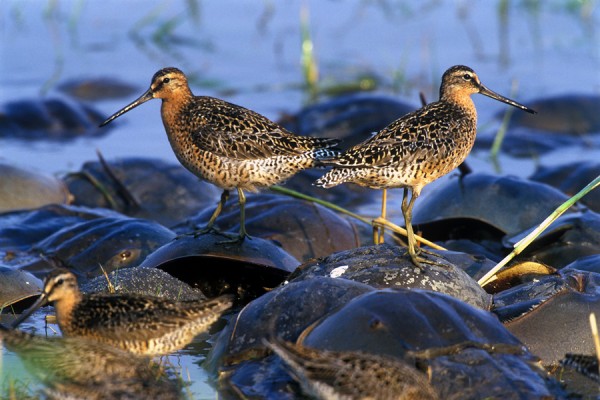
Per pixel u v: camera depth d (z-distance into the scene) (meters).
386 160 12.91
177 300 11.21
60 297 10.62
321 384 9.34
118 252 14.34
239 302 13.55
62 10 29.66
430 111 13.57
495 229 15.91
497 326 10.52
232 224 15.03
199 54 26.77
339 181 12.84
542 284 12.16
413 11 29.73
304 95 24.34
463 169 17.17
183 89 14.50
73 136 22.17
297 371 9.54
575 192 17.66
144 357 10.52
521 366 10.07
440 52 26.69
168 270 13.50
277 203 15.41
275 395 10.20
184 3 30.06
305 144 14.02
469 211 16.05
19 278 13.07
